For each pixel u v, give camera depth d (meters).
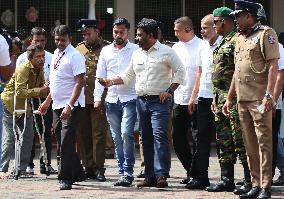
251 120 9.61
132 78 10.97
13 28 20.39
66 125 10.53
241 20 9.47
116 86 11.18
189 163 11.42
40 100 12.64
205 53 10.69
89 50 12.15
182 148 11.44
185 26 11.35
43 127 12.28
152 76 10.57
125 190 10.56
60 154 10.77
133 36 20.81
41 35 12.05
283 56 9.89
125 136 11.01
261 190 9.46
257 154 9.65
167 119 10.62
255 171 9.66
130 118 11.05
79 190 10.58
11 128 12.29
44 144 12.41
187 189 10.68
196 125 11.06
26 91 11.69
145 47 10.68
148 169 10.87
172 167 14.20
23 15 20.47
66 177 10.66
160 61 10.56
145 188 10.77
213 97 10.37
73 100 10.41
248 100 9.49
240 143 10.06
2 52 11.60
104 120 11.77
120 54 11.41
